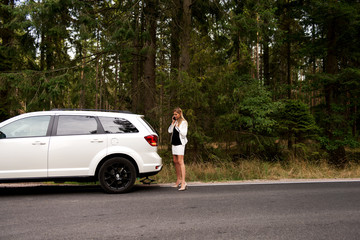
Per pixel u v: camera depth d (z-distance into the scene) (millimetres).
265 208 4629
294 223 3891
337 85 12945
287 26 18547
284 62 21859
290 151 12656
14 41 12984
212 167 9156
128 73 18703
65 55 15609
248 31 11617
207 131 11133
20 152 5348
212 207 4664
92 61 11750
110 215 4191
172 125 6410
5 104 13406
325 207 4719
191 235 3410
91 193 5746
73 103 11445
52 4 9570
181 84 9984
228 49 12523
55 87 10062
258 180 7609
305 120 12711
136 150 5812
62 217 4082
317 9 12250
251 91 11719
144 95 12633
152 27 12516
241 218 4094
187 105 10602
